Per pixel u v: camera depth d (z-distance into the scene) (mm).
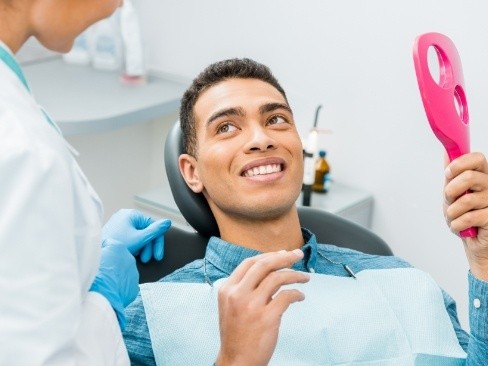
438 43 1477
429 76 1439
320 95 3070
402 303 1815
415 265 3059
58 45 1172
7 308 1062
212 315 1723
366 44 2916
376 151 3006
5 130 1082
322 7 2969
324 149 3119
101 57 3475
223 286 1337
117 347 1286
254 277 1314
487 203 1527
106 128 2973
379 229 3098
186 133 1921
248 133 1823
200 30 3301
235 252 1831
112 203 3482
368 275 1850
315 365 1705
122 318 1378
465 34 2723
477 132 2783
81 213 1154
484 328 1686
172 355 1688
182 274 1841
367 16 2883
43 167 1070
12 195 1066
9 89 1126
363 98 2979
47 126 1136
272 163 1810
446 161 1577
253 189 1799
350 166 3082
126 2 3268
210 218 1931
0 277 1060
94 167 3336
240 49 3221
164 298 1740
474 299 1687
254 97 1850
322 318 1740
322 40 3004
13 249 1061
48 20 1125
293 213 1878
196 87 1906
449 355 1759
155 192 2945
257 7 3117
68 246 1096
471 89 2754
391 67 2887
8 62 1155
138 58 3318
